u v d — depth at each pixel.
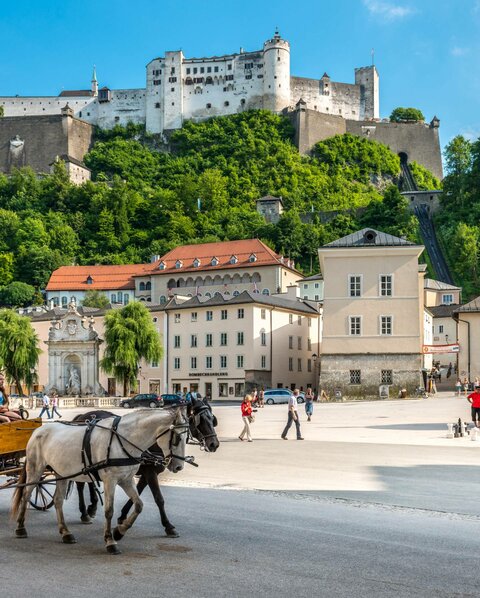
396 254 92.25
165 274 179.88
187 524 19.06
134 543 16.94
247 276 173.00
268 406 94.12
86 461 16.94
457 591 13.14
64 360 120.31
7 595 13.03
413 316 91.44
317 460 33.47
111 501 16.44
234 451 37.75
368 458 34.06
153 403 93.38
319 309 136.12
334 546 16.48
